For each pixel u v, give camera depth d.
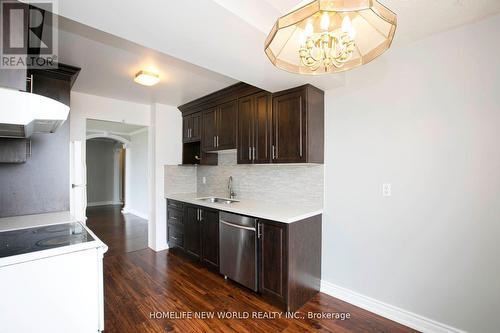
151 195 3.94
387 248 2.11
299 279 2.26
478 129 1.70
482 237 1.68
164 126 3.91
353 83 2.32
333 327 1.99
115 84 2.94
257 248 2.41
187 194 4.03
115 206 8.05
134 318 2.09
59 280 1.31
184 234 3.47
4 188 2.09
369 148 2.21
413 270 1.98
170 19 1.33
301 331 1.94
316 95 2.42
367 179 2.23
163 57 2.23
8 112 1.23
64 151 2.35
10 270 1.18
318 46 1.08
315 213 2.44
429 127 1.90
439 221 1.85
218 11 1.26
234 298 2.41
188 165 3.94
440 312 1.85
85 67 2.43
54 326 1.29
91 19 1.33
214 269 2.99
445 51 1.84
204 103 3.51
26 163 2.17
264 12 1.47
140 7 1.22
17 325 1.20
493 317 1.65
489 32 1.67
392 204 2.08
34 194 2.21
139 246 4.01
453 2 1.51
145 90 3.18
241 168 3.46
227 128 3.12
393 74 2.08
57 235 1.57
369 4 0.83
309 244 2.39
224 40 1.56
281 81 2.24
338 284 2.43
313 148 2.36
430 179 1.89
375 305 2.17
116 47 2.03
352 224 2.33
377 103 2.17
